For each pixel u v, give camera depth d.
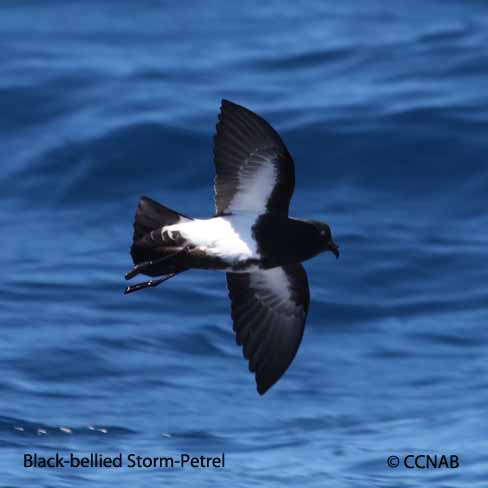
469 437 20.61
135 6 41.34
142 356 23.17
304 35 38.97
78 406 21.33
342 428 21.27
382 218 28.77
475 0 40.88
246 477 19.19
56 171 30.73
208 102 33.81
